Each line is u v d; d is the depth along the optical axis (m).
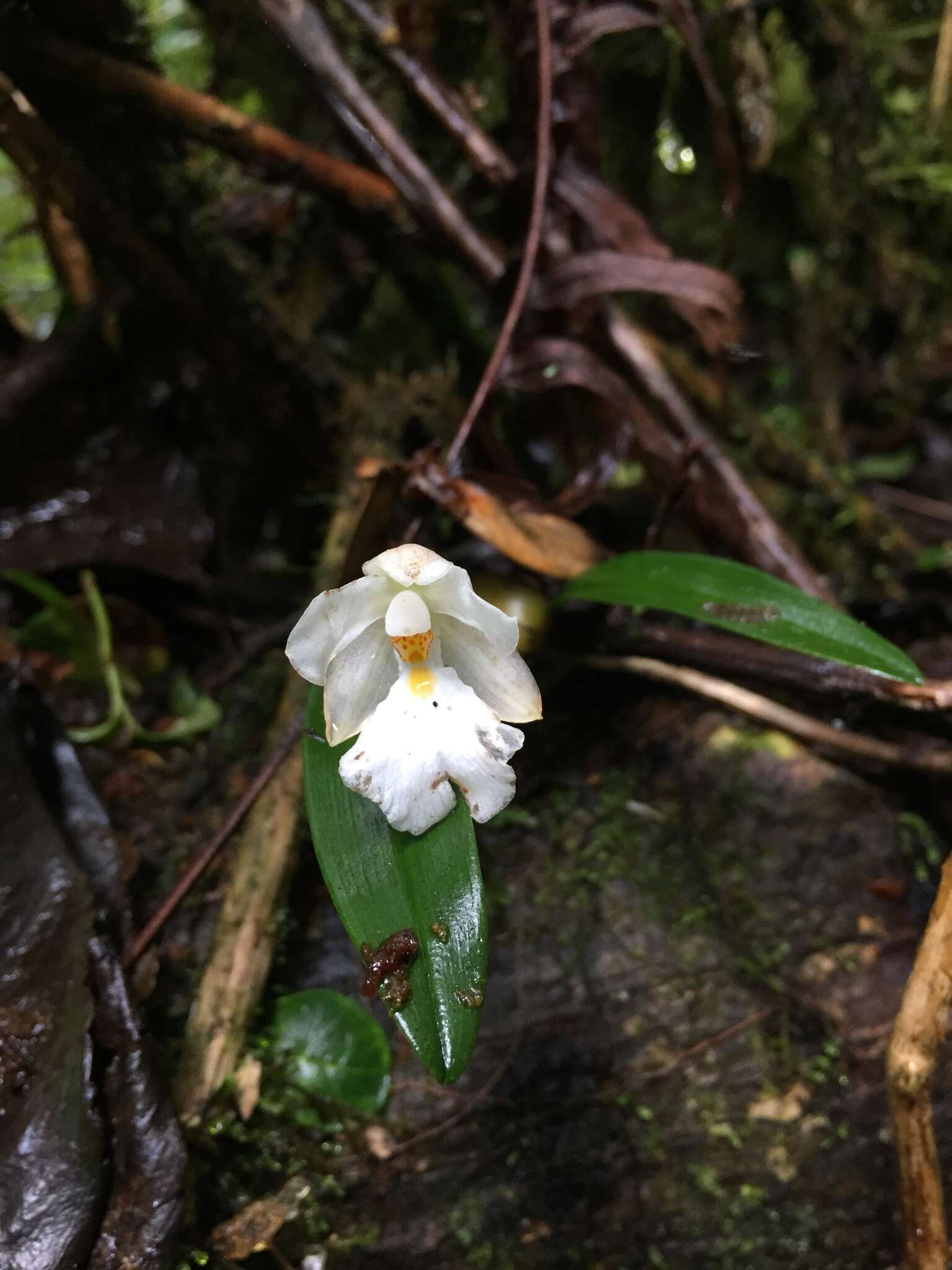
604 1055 0.14
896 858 0.16
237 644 0.20
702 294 0.16
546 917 0.15
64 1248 0.11
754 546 0.18
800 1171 0.13
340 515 0.19
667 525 0.21
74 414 0.21
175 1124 0.12
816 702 0.16
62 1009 0.12
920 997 0.11
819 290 0.26
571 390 0.18
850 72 0.22
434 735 0.11
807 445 0.27
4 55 0.15
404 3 0.17
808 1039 0.14
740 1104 0.14
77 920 0.13
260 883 0.14
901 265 0.25
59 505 0.20
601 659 0.17
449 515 0.20
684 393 0.20
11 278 0.25
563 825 0.16
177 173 0.18
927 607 0.20
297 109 0.21
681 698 0.18
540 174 0.16
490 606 0.10
